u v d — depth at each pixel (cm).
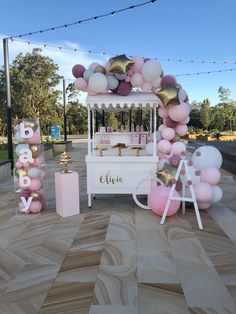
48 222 459
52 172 948
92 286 277
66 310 243
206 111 5616
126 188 522
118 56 492
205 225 438
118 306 247
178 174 457
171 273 299
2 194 657
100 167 522
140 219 466
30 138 492
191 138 3278
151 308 244
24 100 2825
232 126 5847
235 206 542
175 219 465
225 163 1059
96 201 582
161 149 536
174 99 480
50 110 2984
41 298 260
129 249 356
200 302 252
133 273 300
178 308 244
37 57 2964
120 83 515
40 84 2964
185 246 364
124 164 519
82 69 517
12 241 387
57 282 285
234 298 257
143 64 499
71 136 3653
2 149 1747
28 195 509
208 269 308
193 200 438
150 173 518
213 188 505
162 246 364
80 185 745
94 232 413
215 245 368
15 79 2880
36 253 350
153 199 466
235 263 321
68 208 486
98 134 802
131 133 798
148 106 578
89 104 514
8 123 990
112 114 2059
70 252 351
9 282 287
